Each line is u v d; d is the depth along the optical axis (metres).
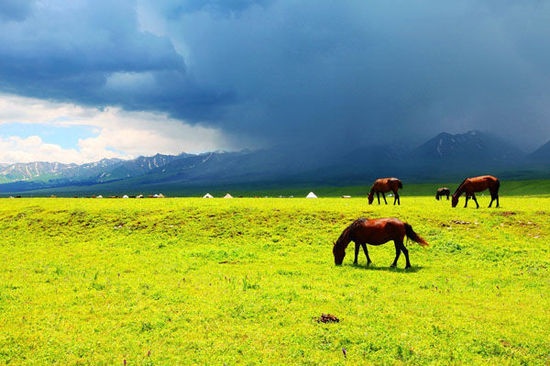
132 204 48.66
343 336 14.21
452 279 23.09
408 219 39.00
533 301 18.88
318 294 19.25
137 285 21.00
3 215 45.12
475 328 15.20
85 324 15.32
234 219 40.53
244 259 29.44
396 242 26.17
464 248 31.44
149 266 26.88
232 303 17.73
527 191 161.62
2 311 16.66
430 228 36.31
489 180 44.06
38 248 33.97
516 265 27.23
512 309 17.61
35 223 41.81
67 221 41.78
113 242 35.75
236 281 22.02
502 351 13.38
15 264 27.20
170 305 17.58
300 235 36.19
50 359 12.57
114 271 25.11
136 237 37.09
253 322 15.71
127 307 17.30
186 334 14.48
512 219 38.66
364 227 26.39
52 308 17.19
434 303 18.25
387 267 26.34
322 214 41.22
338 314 16.55
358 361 12.64
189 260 28.98
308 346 13.59
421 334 14.55
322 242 34.47
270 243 34.34
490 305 18.12
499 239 33.66
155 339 14.05
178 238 36.66
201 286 20.70
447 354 13.09
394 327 15.21
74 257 30.20
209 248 33.62
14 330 14.64
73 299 18.36
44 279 22.39
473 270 25.83
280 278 23.02
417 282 22.17
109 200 55.62
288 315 16.28
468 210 42.84
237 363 12.45
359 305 17.64
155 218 41.56
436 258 29.53
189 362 12.43
